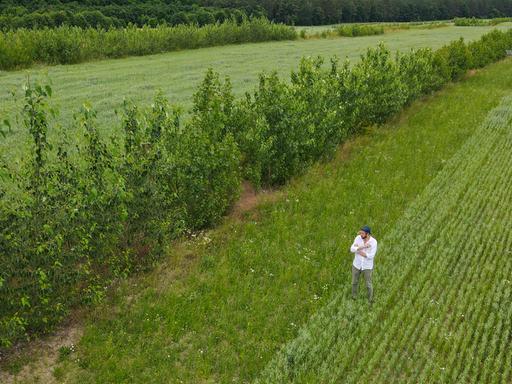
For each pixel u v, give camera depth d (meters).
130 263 13.26
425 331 11.58
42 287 10.09
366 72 25.78
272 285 13.16
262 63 43.00
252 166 18.39
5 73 34.28
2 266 10.00
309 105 20.80
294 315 12.02
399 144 24.30
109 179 11.54
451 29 82.12
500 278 13.84
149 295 12.43
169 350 10.73
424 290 12.96
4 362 10.19
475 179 20.31
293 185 19.31
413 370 10.55
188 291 12.66
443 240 15.52
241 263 14.05
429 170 21.31
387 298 12.59
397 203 18.23
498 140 25.17
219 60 43.97
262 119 18.02
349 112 24.09
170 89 31.91
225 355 10.71
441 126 27.02
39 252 10.19
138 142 13.07
